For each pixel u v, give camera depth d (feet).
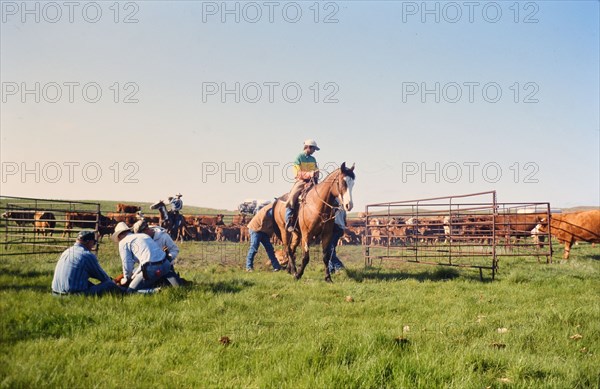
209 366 14.69
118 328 18.74
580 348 17.21
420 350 15.97
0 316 19.22
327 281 34.81
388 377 13.53
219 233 95.61
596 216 54.70
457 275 38.06
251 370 14.51
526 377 14.07
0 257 44.80
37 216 78.13
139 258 25.86
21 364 13.89
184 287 26.32
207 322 20.33
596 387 13.35
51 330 18.10
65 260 24.38
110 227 79.15
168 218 83.76
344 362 14.46
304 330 18.97
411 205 43.62
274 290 29.27
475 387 12.90
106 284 25.14
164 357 15.47
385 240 81.76
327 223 35.22
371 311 23.34
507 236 57.72
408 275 38.42
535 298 27.45
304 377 13.38
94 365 14.51
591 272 39.75
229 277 34.65
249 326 19.34
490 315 22.44
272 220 44.60
